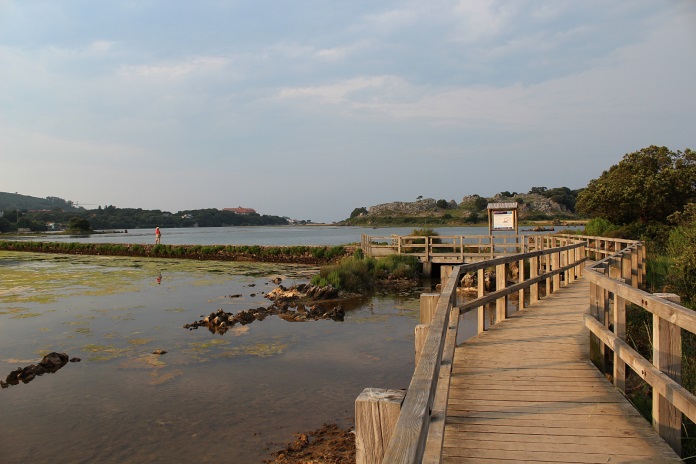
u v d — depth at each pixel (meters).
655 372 3.82
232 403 8.02
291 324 13.85
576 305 9.71
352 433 6.85
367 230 159.12
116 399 8.23
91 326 13.62
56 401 8.16
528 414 4.46
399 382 8.94
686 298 10.15
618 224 23.75
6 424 7.30
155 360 10.41
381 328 13.31
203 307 16.45
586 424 4.23
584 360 6.06
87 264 33.22
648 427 4.15
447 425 4.24
